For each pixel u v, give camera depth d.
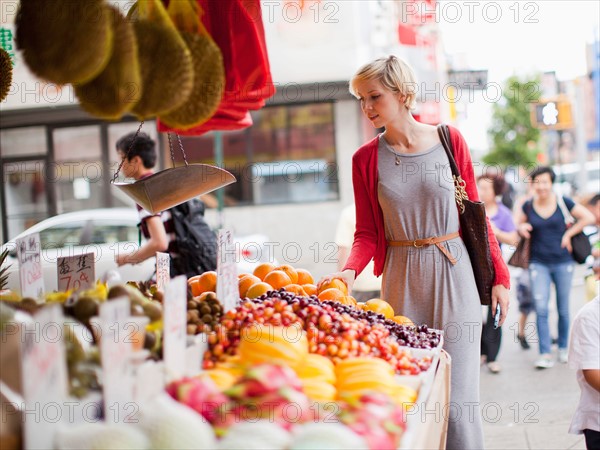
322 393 2.06
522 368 7.20
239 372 2.19
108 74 2.26
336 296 3.28
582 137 19.88
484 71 12.61
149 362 1.97
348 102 12.20
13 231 12.04
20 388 1.78
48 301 2.23
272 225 12.52
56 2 2.11
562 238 7.27
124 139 5.11
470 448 3.70
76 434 1.56
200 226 5.14
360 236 3.91
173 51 2.45
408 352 2.70
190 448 1.58
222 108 3.48
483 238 3.71
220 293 2.72
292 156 12.44
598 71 22.06
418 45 11.51
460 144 3.77
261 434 1.62
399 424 1.83
